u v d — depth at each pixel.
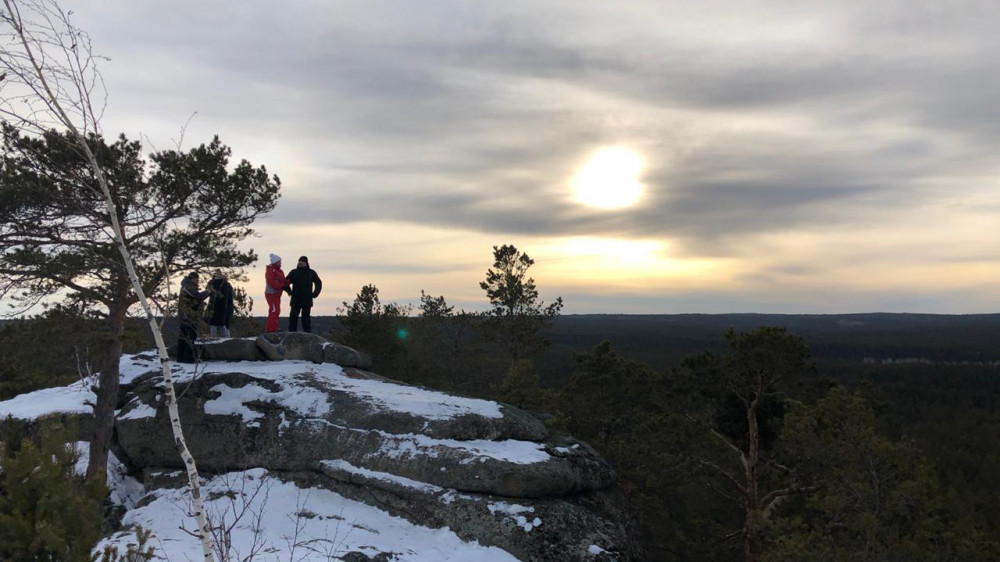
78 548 5.47
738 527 19.33
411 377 27.42
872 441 12.80
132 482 12.52
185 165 11.59
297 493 11.13
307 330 16.47
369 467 11.24
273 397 12.95
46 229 10.77
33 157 10.14
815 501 13.79
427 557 9.23
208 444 12.27
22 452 5.62
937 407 62.06
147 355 15.69
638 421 17.94
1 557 5.24
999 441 45.09
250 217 13.18
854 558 11.27
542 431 13.00
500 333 29.11
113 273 10.94
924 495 12.14
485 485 10.56
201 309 12.30
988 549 11.33
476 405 13.14
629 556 10.36
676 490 17.17
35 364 10.73
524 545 9.59
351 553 8.72
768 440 19.12
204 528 5.02
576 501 11.16
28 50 4.65
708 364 18.84
